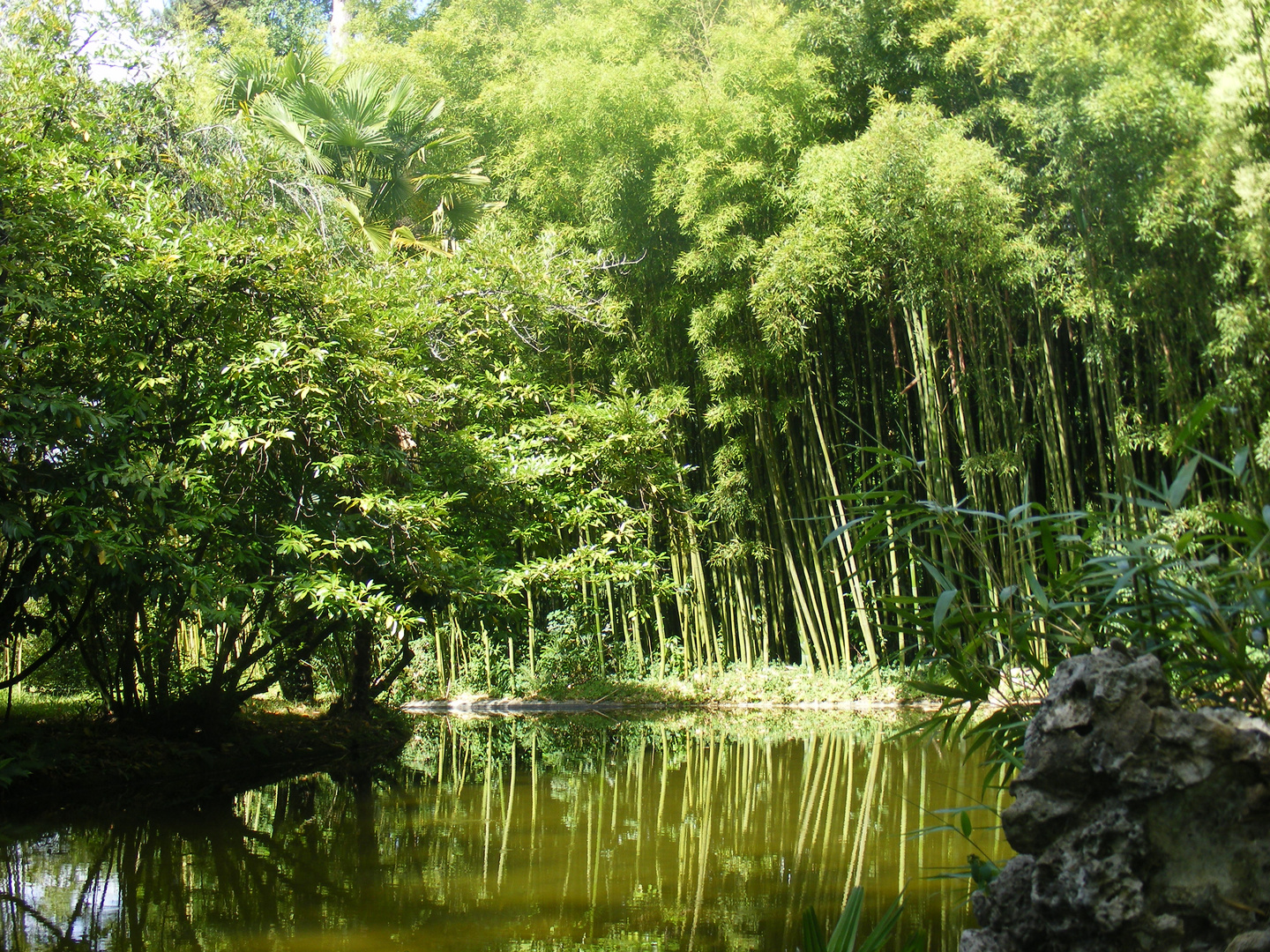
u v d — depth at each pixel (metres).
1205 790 1.76
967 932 2.03
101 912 3.35
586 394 9.01
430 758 7.85
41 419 5.42
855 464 11.55
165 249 5.88
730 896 3.55
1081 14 5.52
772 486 11.37
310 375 6.15
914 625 2.76
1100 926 1.77
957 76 9.09
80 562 5.36
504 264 8.55
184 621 8.08
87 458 5.51
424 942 3.00
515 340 9.21
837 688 11.41
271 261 6.40
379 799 5.87
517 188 12.60
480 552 7.23
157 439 6.29
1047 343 8.31
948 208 7.77
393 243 9.63
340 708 9.35
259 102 10.38
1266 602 2.09
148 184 6.30
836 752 7.67
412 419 6.79
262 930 3.14
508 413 8.97
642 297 11.70
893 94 8.95
